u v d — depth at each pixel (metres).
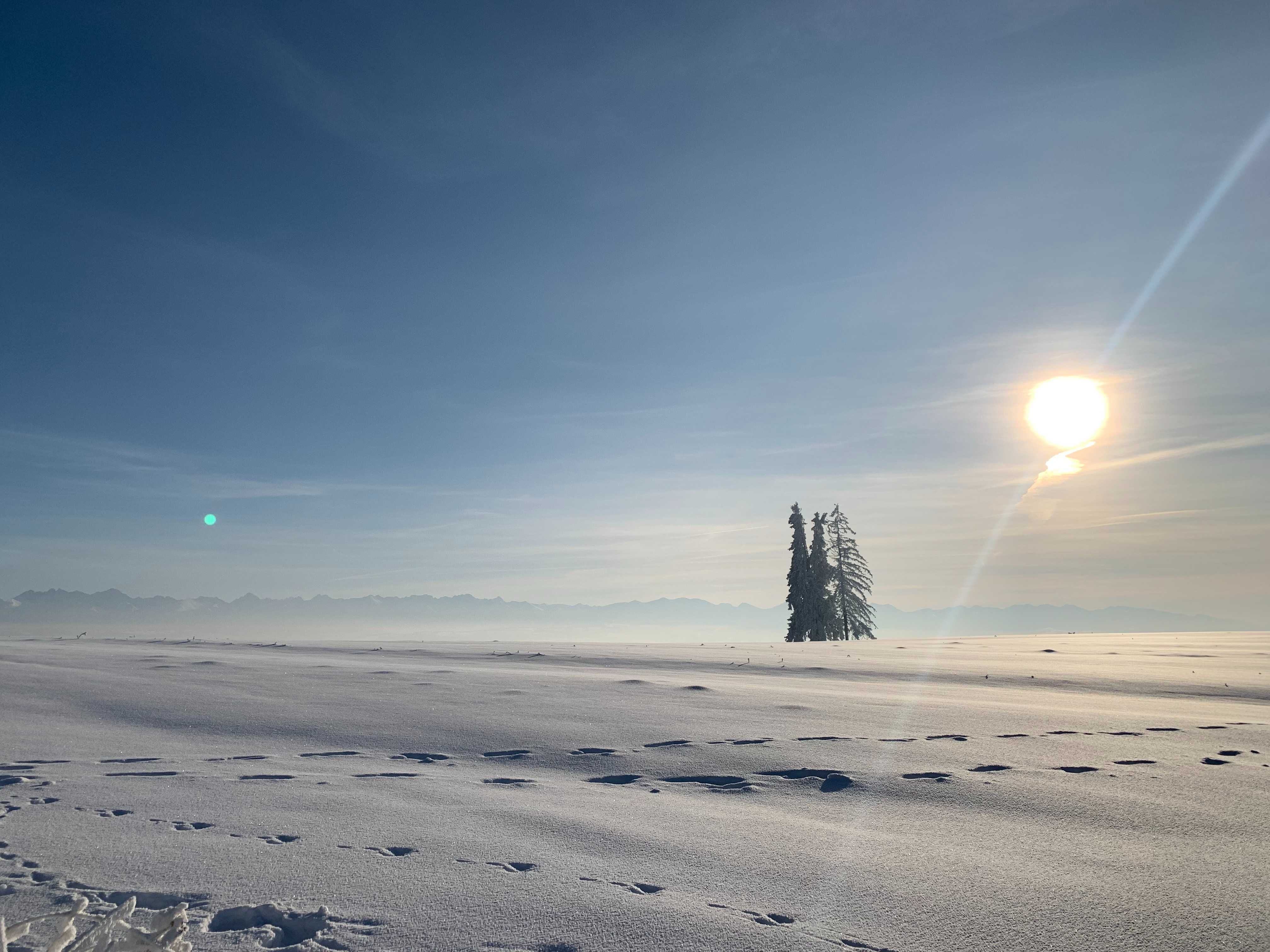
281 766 7.80
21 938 3.51
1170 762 8.01
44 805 6.05
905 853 5.07
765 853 5.03
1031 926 3.87
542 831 5.52
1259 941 3.70
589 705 12.11
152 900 4.08
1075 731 9.80
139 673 15.87
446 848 5.07
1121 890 4.39
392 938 3.63
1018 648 29.53
